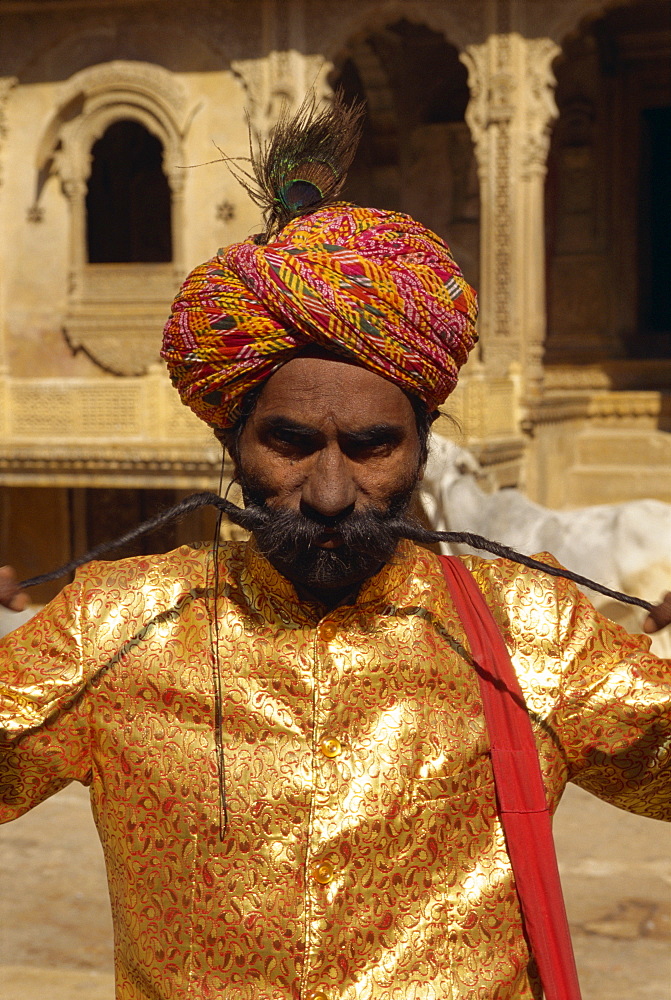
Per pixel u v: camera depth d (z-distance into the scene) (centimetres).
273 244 132
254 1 1561
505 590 143
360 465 129
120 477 1390
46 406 1419
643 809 141
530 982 130
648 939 498
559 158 1966
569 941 128
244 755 130
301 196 147
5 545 1764
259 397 131
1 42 1678
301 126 149
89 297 1678
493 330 1495
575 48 1908
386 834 128
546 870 129
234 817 128
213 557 143
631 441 1605
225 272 131
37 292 1706
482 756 133
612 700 136
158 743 132
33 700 134
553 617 141
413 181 1923
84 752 136
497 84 1476
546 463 1519
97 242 1955
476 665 136
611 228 1967
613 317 1958
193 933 128
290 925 126
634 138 1972
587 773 139
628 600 134
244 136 1585
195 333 131
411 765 130
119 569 142
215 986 127
